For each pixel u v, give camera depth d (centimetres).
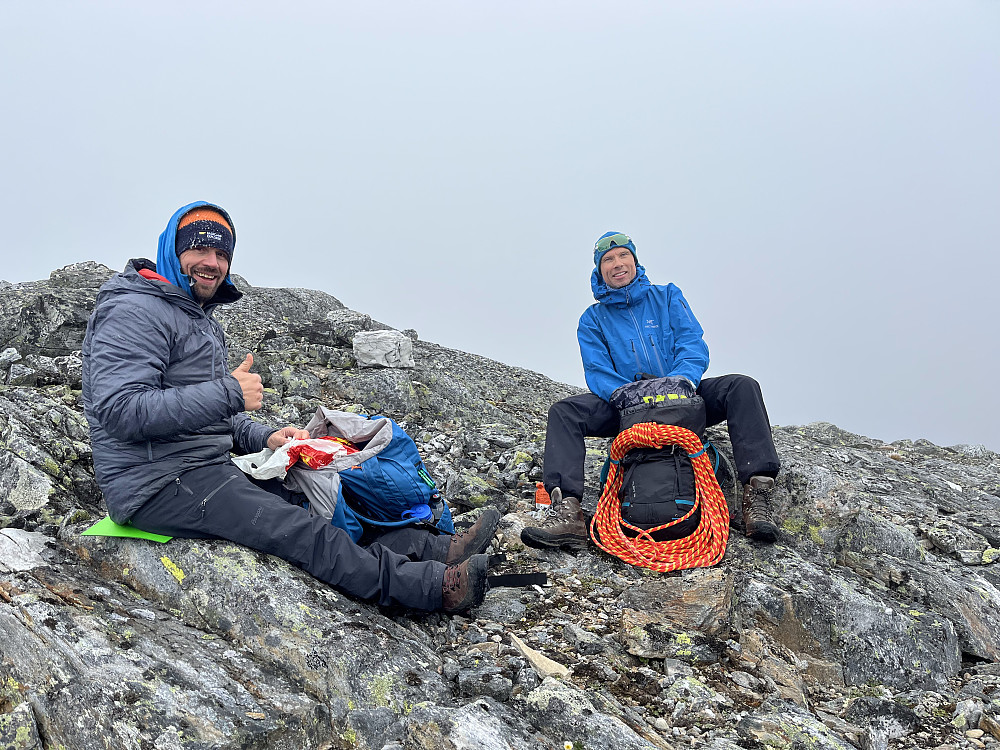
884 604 267
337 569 225
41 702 182
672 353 327
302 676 201
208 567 220
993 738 223
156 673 187
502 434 445
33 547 230
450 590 229
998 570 337
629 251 332
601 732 193
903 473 514
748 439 298
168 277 235
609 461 311
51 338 448
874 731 222
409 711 195
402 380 484
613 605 263
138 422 214
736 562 281
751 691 226
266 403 429
